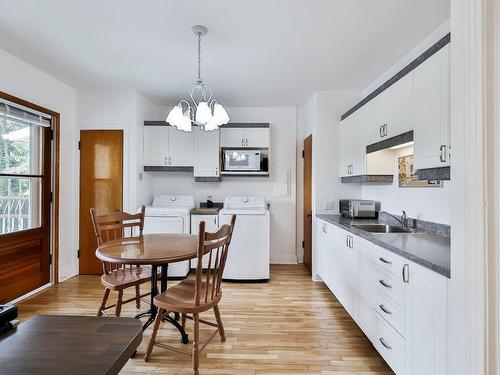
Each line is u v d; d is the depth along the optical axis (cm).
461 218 73
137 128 355
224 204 395
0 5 185
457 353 75
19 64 267
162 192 421
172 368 180
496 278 65
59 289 304
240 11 190
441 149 157
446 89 153
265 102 395
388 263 168
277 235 420
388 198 285
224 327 231
